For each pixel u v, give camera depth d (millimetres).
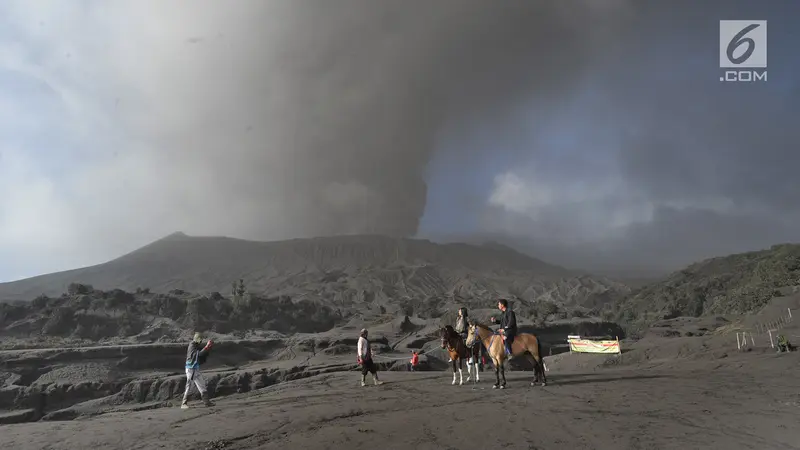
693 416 11703
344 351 129500
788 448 8953
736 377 18984
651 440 9711
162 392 98188
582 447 9445
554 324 165625
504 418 12133
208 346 16562
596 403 13695
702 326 100562
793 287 63281
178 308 191750
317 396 17938
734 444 9273
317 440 10852
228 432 11977
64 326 159750
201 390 16094
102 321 166375
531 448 9516
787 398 13656
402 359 98562
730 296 122375
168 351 122188
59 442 11305
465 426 11516
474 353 19141
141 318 175125
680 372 22609
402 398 16344
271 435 11609
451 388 18312
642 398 14305
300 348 135750
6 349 126812
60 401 99750
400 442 10406
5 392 97125
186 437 11562
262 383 101062
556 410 12836
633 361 36500
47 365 109312
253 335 166500
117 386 103875
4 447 10969
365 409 14578
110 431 12289
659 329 106062
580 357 40344
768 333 35875
